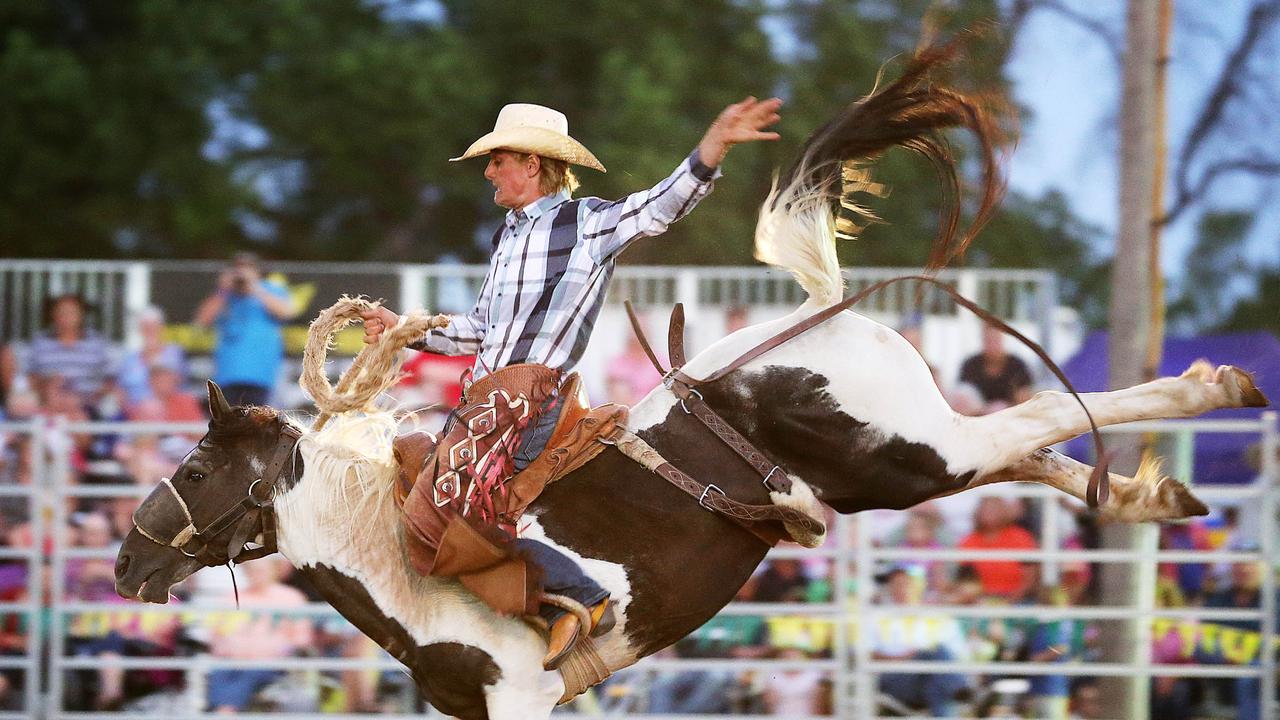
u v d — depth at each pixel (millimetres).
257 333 28562
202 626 22922
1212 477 24906
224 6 44812
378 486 14750
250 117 44688
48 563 22844
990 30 15039
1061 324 31141
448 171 44531
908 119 14953
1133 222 23203
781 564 23062
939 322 28953
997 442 14383
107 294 30688
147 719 21703
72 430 22484
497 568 13922
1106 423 14414
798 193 14688
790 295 29484
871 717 21703
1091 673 21750
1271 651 21500
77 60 45719
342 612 14844
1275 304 47312
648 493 14344
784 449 14383
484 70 44844
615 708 22734
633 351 28750
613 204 14172
